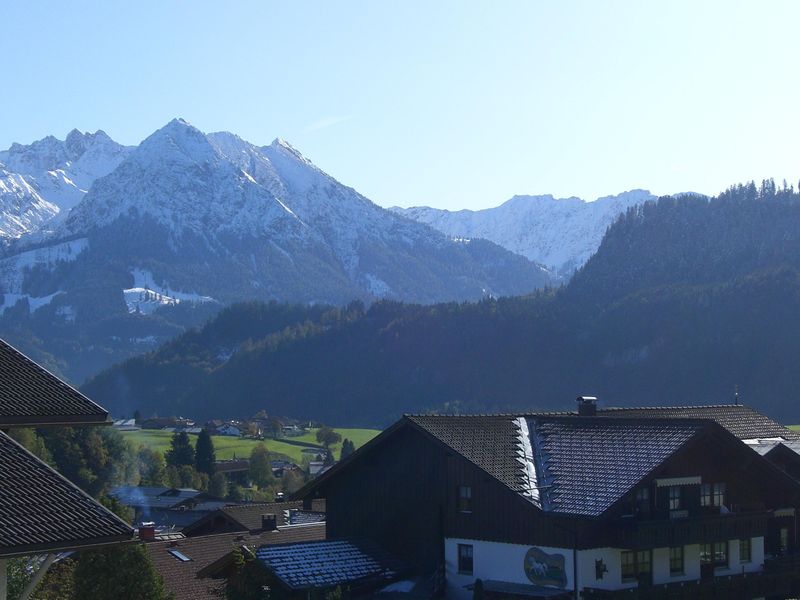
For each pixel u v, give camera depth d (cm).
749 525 3606
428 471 3638
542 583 3266
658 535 3297
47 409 2272
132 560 2689
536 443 3716
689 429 3506
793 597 3703
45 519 1894
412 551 3653
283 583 3284
